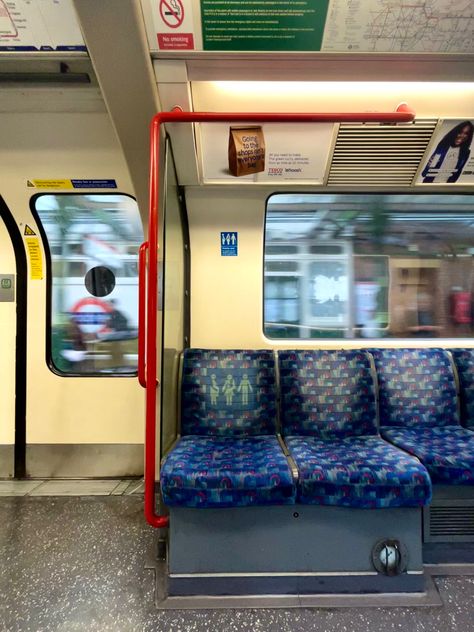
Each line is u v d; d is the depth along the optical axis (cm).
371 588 167
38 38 158
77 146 229
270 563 167
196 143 211
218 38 154
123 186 251
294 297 282
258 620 152
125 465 286
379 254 284
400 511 168
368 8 145
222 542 167
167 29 151
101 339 289
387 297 285
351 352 246
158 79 169
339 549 167
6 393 287
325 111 191
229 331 276
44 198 262
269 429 233
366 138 212
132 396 286
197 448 201
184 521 167
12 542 203
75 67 177
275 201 270
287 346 276
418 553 167
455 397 245
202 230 271
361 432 230
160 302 181
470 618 153
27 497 253
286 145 217
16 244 278
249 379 237
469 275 286
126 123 186
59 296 286
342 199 272
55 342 288
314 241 281
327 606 159
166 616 154
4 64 176
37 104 203
